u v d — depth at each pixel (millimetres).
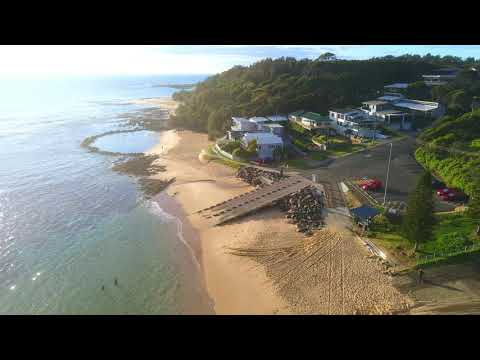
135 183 70062
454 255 36562
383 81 121500
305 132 85375
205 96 132125
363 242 41500
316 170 63781
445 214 44531
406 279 34969
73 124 137000
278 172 64250
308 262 39562
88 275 40438
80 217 55312
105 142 106750
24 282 39125
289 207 52125
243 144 79938
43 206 59250
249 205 53969
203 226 51688
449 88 101438
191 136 111875
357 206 49375
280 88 116125
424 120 88312
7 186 68562
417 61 135625
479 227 39656
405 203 48625
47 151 95188
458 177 52969
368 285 34938
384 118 89062
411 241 37531
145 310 34500
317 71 128875
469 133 70188
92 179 72625
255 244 44750
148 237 49094
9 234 49719
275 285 36750
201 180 69500
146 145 102812
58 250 45719
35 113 166625
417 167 62875
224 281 38656
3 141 106500
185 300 35906
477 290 33000
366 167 63781
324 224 46344
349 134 82188
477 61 153625
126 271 41188
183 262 42875
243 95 121000
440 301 32094
